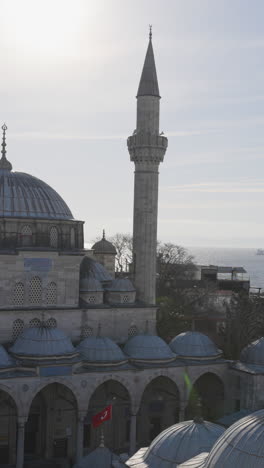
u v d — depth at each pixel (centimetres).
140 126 6450
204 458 2694
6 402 4925
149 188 6388
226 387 5328
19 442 4512
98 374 4797
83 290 5522
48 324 5216
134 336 5381
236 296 9812
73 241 5712
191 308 9588
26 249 5138
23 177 5753
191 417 5472
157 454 3075
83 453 5112
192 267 11281
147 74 6550
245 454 2286
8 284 5081
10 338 5059
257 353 5253
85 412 4738
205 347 5381
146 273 6350
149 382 5075
